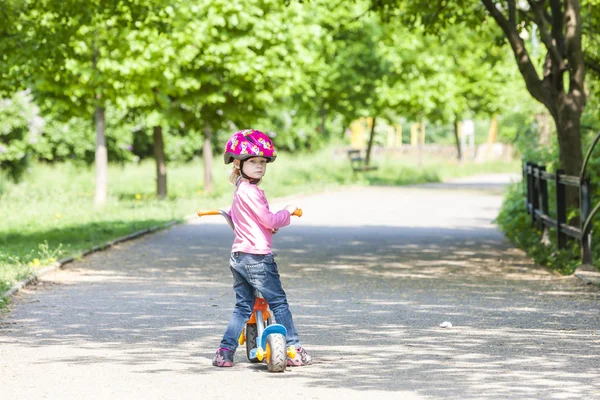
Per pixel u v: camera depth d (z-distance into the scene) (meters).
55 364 8.79
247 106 35.28
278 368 8.39
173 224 26.31
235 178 8.85
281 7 33.03
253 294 8.83
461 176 58.84
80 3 20.36
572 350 9.42
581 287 14.60
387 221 27.97
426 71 51.66
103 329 10.74
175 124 33.41
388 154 72.12
